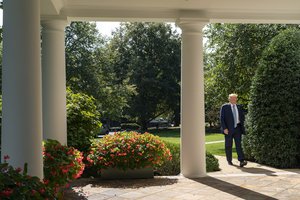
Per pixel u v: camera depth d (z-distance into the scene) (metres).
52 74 7.02
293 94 8.76
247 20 7.68
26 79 3.78
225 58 15.04
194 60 7.48
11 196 2.88
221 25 15.54
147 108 35.56
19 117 3.77
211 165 8.30
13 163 3.76
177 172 8.20
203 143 7.57
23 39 3.76
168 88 35.97
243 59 14.57
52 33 7.05
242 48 14.43
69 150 5.82
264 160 9.06
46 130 6.99
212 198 5.64
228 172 8.13
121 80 36.41
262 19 7.68
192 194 5.93
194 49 7.48
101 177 7.29
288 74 8.80
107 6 7.23
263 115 8.97
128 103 35.12
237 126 8.97
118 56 37.41
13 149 3.77
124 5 7.19
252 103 9.25
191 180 7.12
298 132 8.77
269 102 8.88
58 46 7.08
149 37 37.59
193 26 7.46
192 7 7.34
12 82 3.76
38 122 3.88
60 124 7.05
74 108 7.94
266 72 8.98
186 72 7.50
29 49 3.79
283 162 8.73
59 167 5.29
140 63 35.44
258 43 14.59
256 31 14.33
